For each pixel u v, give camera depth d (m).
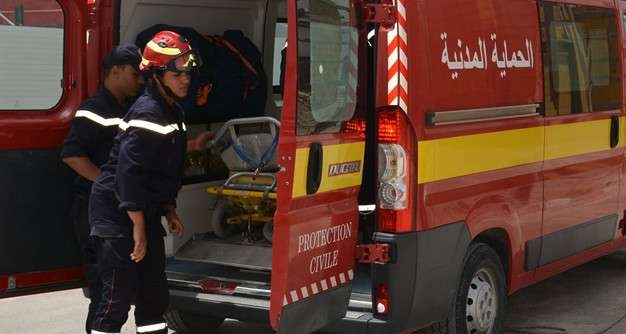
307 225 4.68
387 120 4.96
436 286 5.23
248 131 6.46
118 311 5.18
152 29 6.19
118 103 5.55
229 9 6.98
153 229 5.23
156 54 5.04
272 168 5.96
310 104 4.66
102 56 5.72
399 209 4.97
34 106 5.52
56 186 5.57
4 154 5.38
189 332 6.59
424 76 5.06
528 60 6.11
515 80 5.94
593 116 6.98
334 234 4.88
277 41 7.41
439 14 5.20
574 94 6.73
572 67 6.72
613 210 7.38
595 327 6.84
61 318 7.23
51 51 5.57
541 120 6.25
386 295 4.97
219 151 6.31
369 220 5.11
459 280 5.48
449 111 5.26
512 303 7.56
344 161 4.89
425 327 5.41
